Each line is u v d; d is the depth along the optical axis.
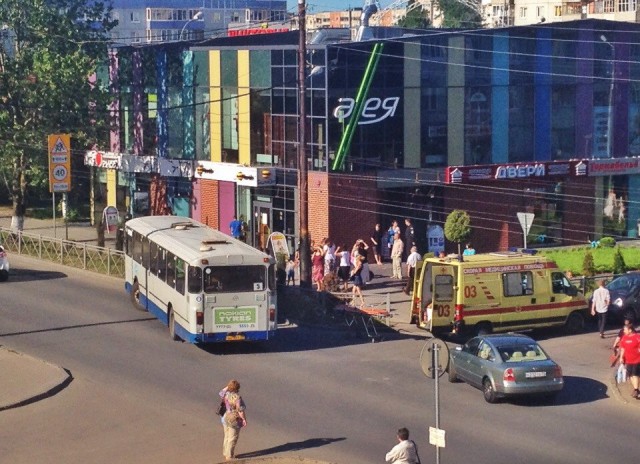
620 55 51.59
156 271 34.03
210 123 51.38
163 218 37.69
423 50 46.22
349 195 45.09
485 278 32.75
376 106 45.31
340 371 28.75
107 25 56.78
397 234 42.81
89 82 53.69
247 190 49.28
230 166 49.06
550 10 115.12
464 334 32.66
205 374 28.28
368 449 21.48
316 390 26.64
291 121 46.44
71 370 28.52
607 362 30.28
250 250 31.06
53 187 47.53
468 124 47.88
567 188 50.44
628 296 35.38
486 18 109.00
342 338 33.19
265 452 21.27
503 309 32.91
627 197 52.25
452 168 47.00
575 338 33.59
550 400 26.03
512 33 48.50
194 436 22.42
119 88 57.31
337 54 44.22
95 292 40.31
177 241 32.47
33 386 26.25
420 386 27.14
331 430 22.95
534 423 23.75
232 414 20.56
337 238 45.00
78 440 22.22
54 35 53.31
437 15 102.75
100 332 33.31
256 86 48.22
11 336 32.59
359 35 52.03
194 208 52.69
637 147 52.66
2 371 27.75
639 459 20.97
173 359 29.97
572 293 34.12
